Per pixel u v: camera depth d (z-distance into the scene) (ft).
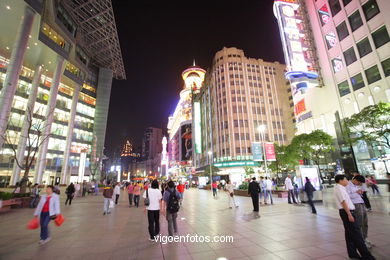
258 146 80.53
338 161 100.42
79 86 177.58
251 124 208.54
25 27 104.32
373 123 56.39
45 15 121.39
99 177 210.59
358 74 94.02
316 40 117.70
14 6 105.50
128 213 41.81
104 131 231.50
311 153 87.15
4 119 92.02
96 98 240.73
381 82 84.48
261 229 24.84
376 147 81.20
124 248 19.17
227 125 207.72
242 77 224.33
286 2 122.42
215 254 17.01
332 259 15.21
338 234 21.48
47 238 21.54
